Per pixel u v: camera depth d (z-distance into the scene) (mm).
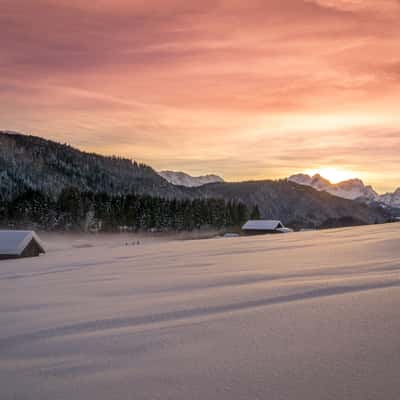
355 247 23516
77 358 5246
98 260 25453
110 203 112062
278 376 4145
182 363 4742
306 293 8688
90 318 7652
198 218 112875
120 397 3941
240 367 4465
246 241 40000
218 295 9242
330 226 147000
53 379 4555
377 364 4293
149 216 108250
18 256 34938
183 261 20672
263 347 5098
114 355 5258
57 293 11312
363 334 5336
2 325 7488
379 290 8430
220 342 5457
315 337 5348
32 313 8523
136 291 10891
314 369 4258
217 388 3971
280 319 6445
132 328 6637
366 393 3666
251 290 9633
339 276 11273
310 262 16094
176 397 3848
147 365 4773
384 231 43156
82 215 104375
